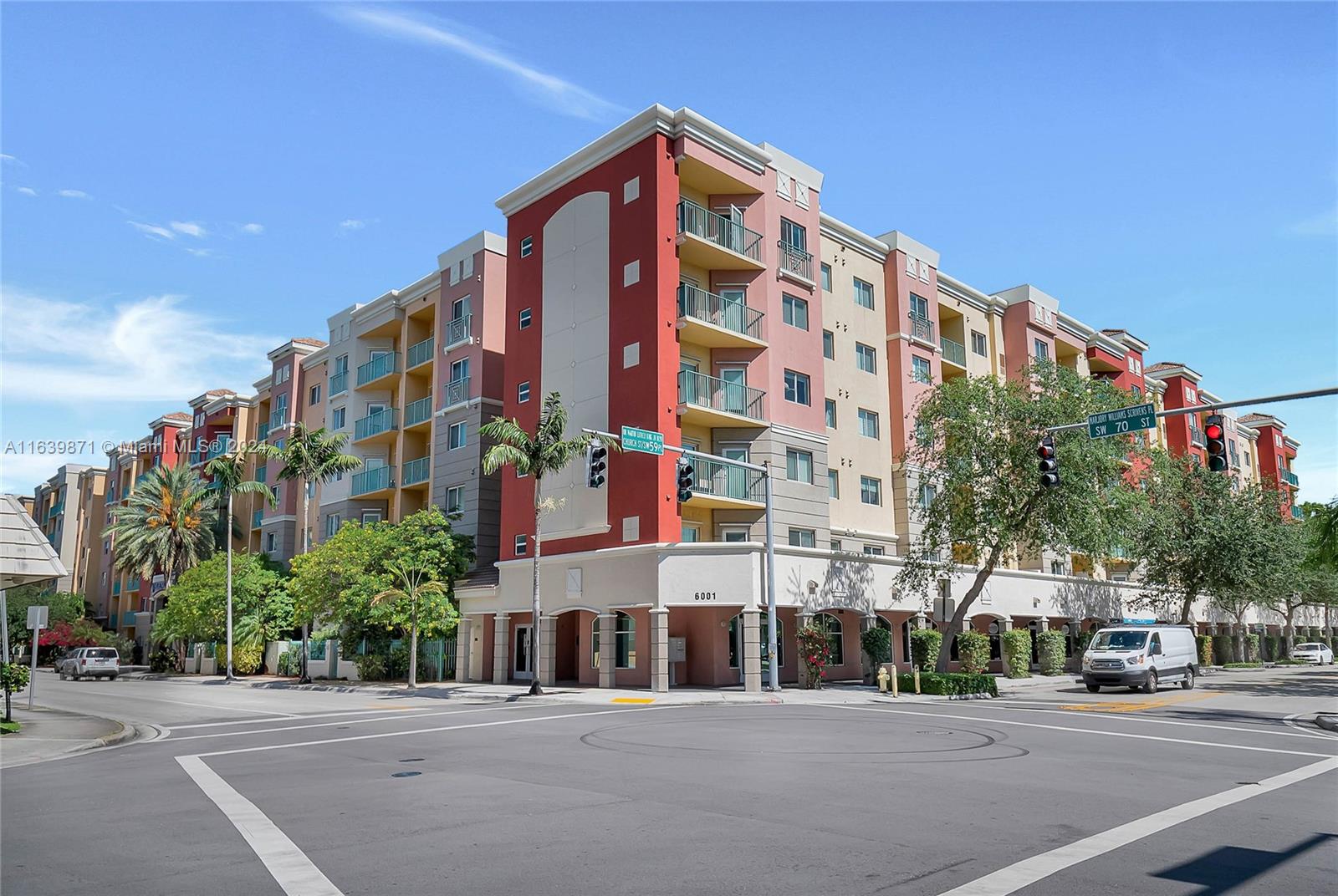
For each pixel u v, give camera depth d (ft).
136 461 254.27
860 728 61.57
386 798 35.94
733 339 110.52
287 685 132.36
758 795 35.68
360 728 65.77
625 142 112.78
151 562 193.98
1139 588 171.63
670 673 105.29
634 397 106.32
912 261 144.97
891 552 133.28
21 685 69.67
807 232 124.06
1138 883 23.36
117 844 28.81
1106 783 38.93
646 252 107.76
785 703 86.02
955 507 112.16
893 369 138.62
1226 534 157.69
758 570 99.76
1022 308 163.32
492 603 121.39
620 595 103.65
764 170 119.14
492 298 141.18
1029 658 135.23
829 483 121.29
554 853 26.53
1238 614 203.62
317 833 29.71
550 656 110.93
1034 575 146.92
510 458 99.35
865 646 112.98
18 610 223.10
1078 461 104.12
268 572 167.02
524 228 125.39
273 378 196.65
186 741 59.82
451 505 139.95
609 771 42.06
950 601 130.00
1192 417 220.43
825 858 25.76
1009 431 108.78
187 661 187.42
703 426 111.34
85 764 49.57
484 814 32.35
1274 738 57.93
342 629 131.95
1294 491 278.67
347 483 162.61
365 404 164.14
